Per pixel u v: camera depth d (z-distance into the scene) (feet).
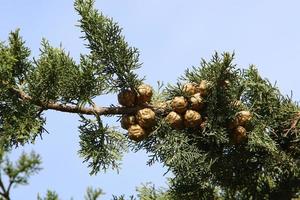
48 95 5.16
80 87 5.17
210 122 5.13
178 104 5.14
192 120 5.12
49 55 5.26
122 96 5.17
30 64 5.25
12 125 5.08
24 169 3.93
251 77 5.36
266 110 5.34
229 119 5.19
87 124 5.17
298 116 5.30
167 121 5.14
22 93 5.15
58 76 5.17
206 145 5.28
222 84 5.16
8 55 5.08
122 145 5.17
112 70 5.23
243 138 5.20
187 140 5.12
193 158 5.12
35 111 5.12
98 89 5.20
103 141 5.17
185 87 5.17
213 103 5.14
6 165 3.92
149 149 5.22
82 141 5.15
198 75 5.22
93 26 5.26
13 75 5.21
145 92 5.18
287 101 5.36
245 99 5.33
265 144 5.17
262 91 5.32
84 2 5.32
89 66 5.16
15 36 5.25
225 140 5.10
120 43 5.23
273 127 5.34
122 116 5.22
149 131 5.18
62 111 5.19
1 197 3.91
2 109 5.10
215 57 5.18
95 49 5.26
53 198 3.98
